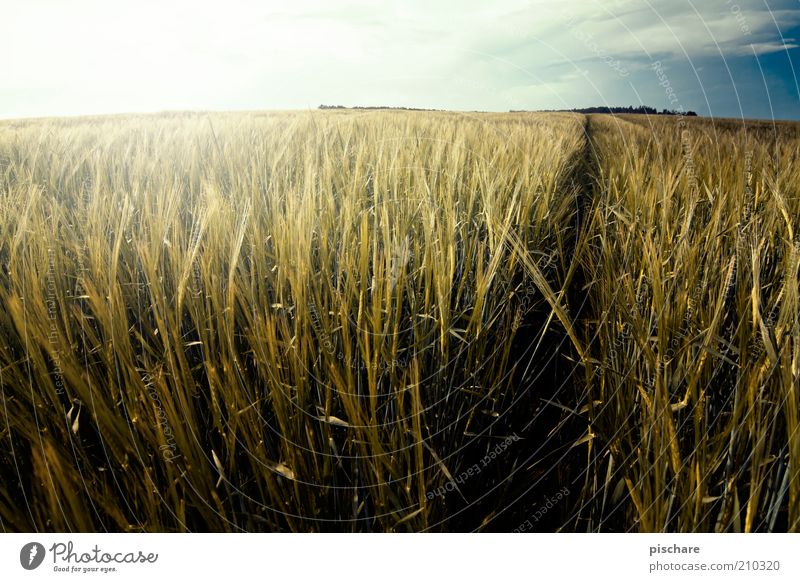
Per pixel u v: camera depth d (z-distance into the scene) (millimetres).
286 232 1573
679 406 1351
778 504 1160
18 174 2707
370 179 2375
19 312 1220
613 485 1449
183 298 1519
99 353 1415
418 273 1736
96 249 1586
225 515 1254
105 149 3025
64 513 1068
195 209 1977
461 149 2613
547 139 3682
